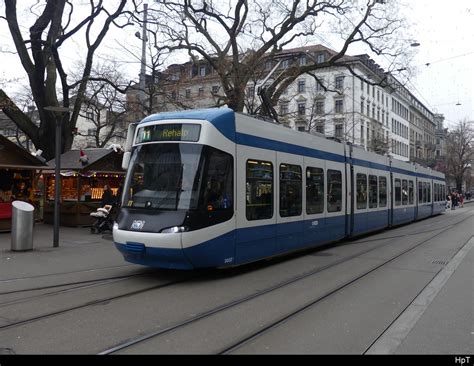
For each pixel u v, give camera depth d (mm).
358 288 8031
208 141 8422
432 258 11547
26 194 16906
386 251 12820
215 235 8336
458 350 4949
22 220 11789
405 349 4961
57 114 12758
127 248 8297
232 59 22562
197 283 8289
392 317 6211
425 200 26906
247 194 9250
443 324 5914
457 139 74688
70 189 18250
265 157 9922
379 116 72188
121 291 7602
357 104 61250
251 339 5219
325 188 12883
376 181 17656
